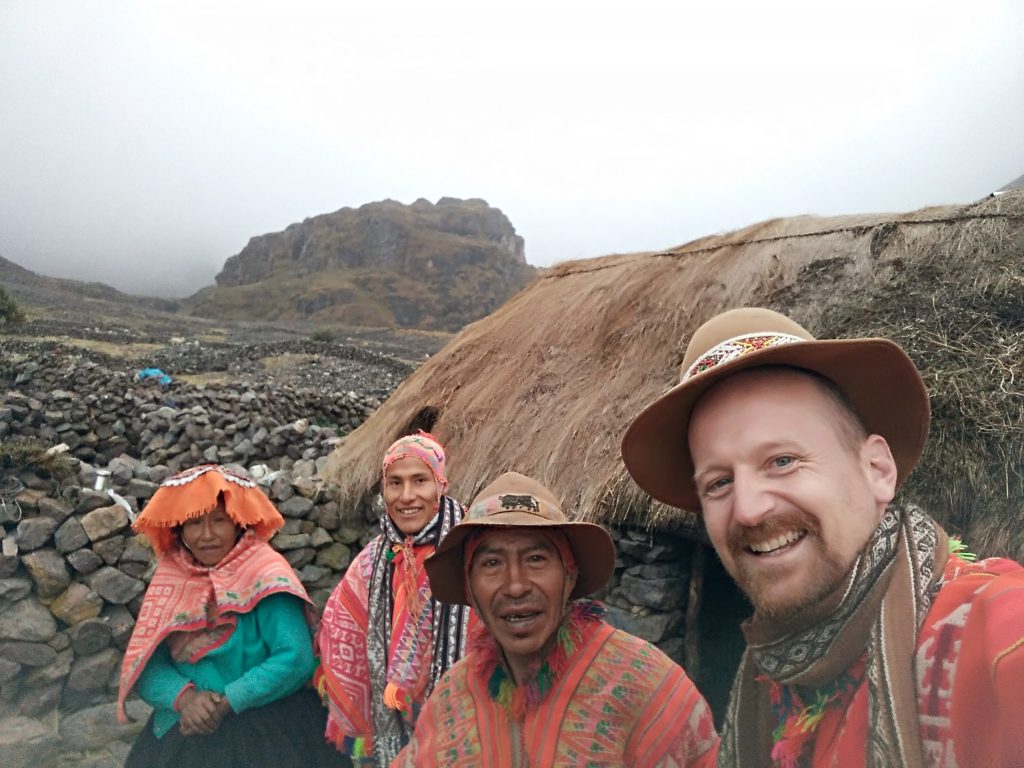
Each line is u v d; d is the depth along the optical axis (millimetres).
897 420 1152
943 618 888
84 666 4270
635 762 1606
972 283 3428
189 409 9695
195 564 3076
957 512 2592
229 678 2861
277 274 164750
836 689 984
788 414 1041
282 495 5461
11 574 4199
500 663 1748
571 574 1756
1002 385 2752
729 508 1059
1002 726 763
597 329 5414
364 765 2785
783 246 4820
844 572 988
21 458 4750
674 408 1201
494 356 6164
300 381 24375
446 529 2926
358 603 2973
